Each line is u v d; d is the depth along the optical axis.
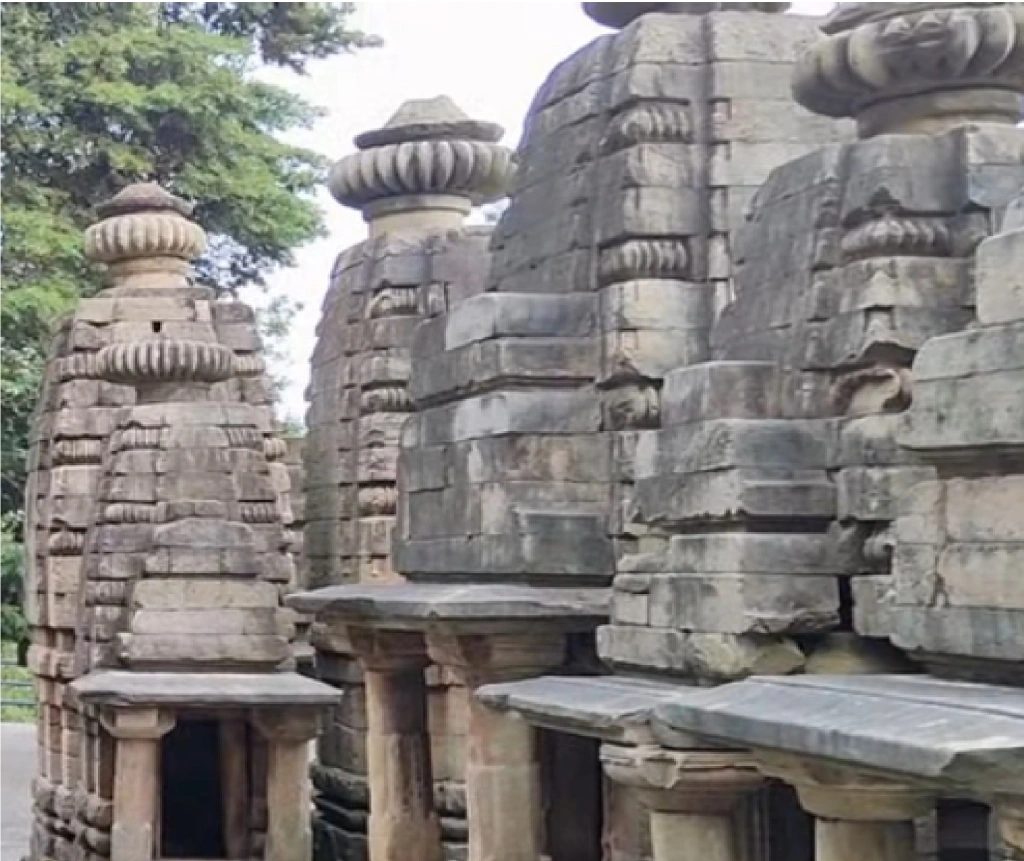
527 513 11.62
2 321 34.31
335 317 20.23
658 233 11.32
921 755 6.32
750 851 10.71
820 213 9.16
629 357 11.23
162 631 17.88
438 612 11.45
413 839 14.64
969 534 7.58
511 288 12.94
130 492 18.62
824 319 9.09
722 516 8.91
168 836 20.05
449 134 19.36
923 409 7.74
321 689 17.47
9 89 33.81
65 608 21.09
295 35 38.78
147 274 21.73
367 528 19.00
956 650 7.65
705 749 8.84
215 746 20.33
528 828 12.05
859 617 8.59
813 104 9.78
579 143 12.01
